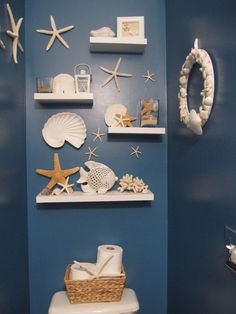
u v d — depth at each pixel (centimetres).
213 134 89
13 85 119
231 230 77
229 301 80
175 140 137
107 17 148
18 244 125
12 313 113
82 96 135
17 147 126
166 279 154
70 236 149
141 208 152
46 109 146
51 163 147
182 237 127
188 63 107
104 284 130
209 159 93
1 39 100
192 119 98
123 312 129
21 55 135
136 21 140
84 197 135
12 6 117
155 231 153
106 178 139
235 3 73
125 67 150
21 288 130
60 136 146
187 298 119
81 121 145
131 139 151
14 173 120
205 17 95
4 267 103
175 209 139
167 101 150
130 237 152
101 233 150
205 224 98
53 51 145
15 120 122
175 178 138
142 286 152
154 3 151
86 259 150
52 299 136
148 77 151
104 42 135
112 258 135
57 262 149
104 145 149
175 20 133
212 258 92
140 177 151
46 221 148
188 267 118
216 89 86
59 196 134
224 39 80
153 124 144
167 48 149
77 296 130
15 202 121
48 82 137
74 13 146
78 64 147
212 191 91
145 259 152
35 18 144
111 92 149
